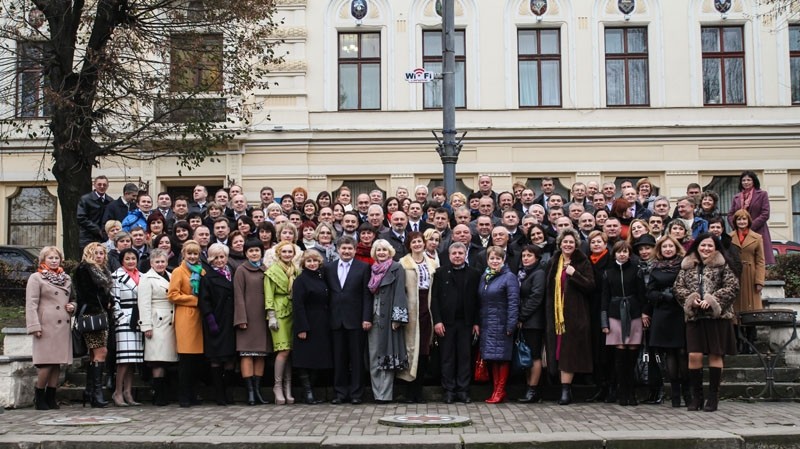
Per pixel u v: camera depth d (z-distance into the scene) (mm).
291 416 10547
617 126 25469
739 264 11062
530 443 8742
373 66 26156
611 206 14875
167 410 11227
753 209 14109
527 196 15016
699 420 9992
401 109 25766
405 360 11617
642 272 11336
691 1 25938
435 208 13953
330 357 11727
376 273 11719
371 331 11688
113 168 25250
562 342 11422
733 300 10688
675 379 11148
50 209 26219
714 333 10625
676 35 25922
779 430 9117
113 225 13227
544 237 12414
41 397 11562
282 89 25719
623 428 9539
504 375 11664
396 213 12977
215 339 11625
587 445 8758
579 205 13766
